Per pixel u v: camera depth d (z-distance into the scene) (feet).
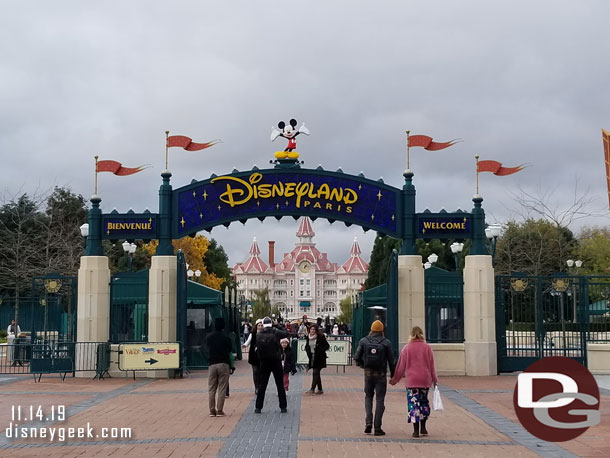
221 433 43.06
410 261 81.35
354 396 61.72
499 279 82.28
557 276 82.23
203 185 82.89
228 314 106.11
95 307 80.74
